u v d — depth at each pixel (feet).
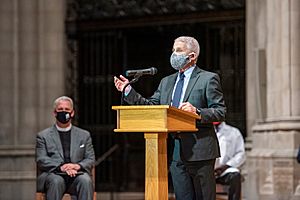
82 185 47.75
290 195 63.52
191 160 34.73
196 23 77.00
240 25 74.84
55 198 47.32
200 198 35.32
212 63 76.02
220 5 75.61
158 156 32.12
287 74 65.46
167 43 79.41
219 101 35.14
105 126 80.28
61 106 50.08
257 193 66.59
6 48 75.72
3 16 75.72
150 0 78.89
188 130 33.17
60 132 50.62
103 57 80.43
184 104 33.68
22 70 76.28
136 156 80.12
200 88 35.40
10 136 75.36
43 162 48.93
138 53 80.38
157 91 37.47
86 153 50.21
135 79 35.09
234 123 74.49
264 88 69.41
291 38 65.51
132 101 35.81
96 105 80.48
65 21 79.15
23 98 76.13
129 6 79.51
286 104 65.41
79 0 80.59
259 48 69.77
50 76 76.95
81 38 80.79
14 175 74.18
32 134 75.82
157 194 31.99
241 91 74.43
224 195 55.77
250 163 68.33
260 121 69.31
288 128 64.54
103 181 80.43
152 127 31.76
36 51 76.79
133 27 79.61
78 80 80.53
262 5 70.33
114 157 80.18
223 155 55.88
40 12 77.25
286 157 63.87
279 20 66.69
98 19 80.02
